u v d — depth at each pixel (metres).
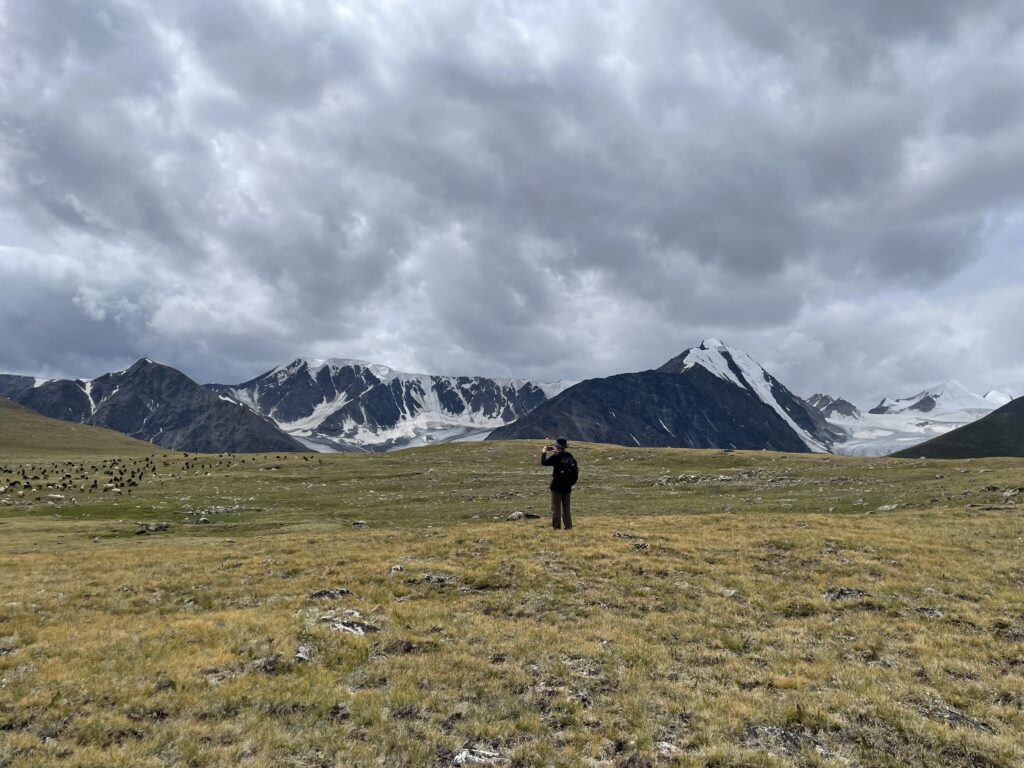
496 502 59.62
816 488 58.66
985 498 41.19
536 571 22.00
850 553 24.47
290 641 15.13
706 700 12.61
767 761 10.24
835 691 13.12
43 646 14.74
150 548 32.16
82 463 104.50
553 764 10.14
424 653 15.02
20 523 47.25
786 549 25.33
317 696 12.26
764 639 16.31
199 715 11.34
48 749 9.80
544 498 61.56
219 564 25.34
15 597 20.16
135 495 68.06
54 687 12.20
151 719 11.19
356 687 13.01
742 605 19.06
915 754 10.65
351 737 10.81
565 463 30.03
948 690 13.23
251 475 87.62
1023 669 14.36
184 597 20.58
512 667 14.16
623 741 11.00
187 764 9.62
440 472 88.81
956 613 18.05
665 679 13.75
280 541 31.52
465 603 19.19
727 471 81.56
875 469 73.81
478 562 23.55
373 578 21.61
